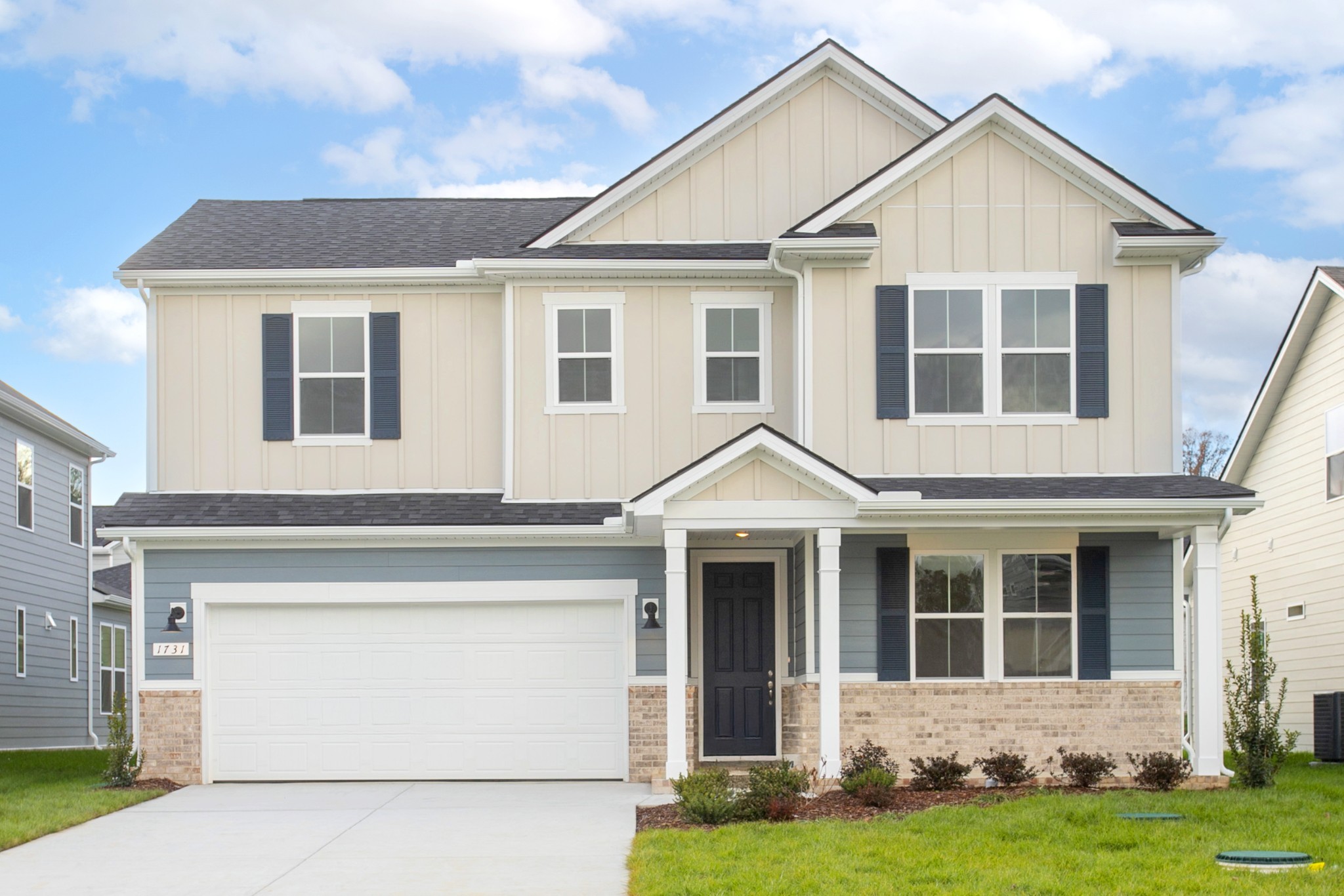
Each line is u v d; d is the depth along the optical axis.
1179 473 15.68
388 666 16.17
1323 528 21.95
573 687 16.12
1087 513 14.64
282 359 17.08
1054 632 15.62
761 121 17.69
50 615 25.30
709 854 10.72
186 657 16.02
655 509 14.34
